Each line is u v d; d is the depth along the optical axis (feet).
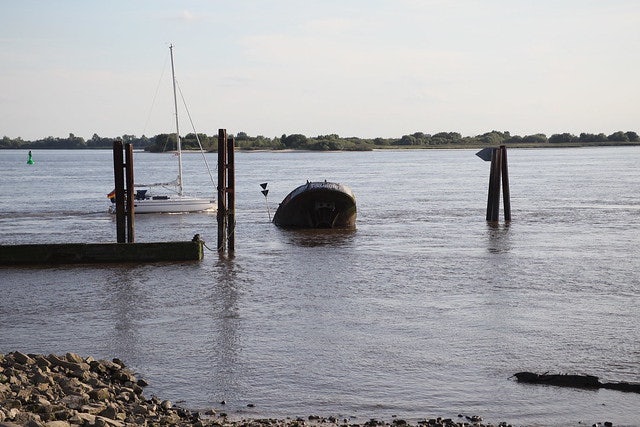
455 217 194.39
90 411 55.16
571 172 428.56
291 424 58.13
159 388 67.92
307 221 176.55
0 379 58.49
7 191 303.48
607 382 67.05
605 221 181.57
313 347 79.25
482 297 100.94
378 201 245.24
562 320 88.89
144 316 92.73
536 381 68.59
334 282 111.55
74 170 517.96
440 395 65.72
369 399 64.95
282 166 588.09
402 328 86.07
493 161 180.65
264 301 99.91
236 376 70.79
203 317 92.02
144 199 208.23
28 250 124.67
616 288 105.60
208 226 180.75
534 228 169.68
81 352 78.48
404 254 135.95
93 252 126.00
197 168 580.30
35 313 94.43
